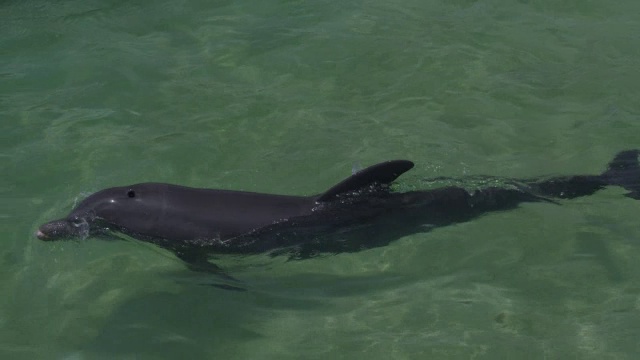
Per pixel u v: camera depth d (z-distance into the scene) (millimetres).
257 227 8602
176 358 7461
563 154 10406
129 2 14492
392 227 8891
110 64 12625
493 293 8148
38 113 11469
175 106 11633
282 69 12516
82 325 7883
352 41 13164
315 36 13344
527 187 9531
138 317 7969
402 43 13070
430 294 8180
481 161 10250
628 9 14016
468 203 9227
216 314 8016
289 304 8133
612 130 10883
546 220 9125
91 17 14016
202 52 13008
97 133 10992
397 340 7551
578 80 12039
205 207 8680
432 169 10055
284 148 10680
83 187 9891
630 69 12273
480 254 8719
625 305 7867
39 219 9344
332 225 8734
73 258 8789
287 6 14281
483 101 11633
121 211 8688
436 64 12531
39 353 7531
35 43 13250
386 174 8711
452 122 11188
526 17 13820
